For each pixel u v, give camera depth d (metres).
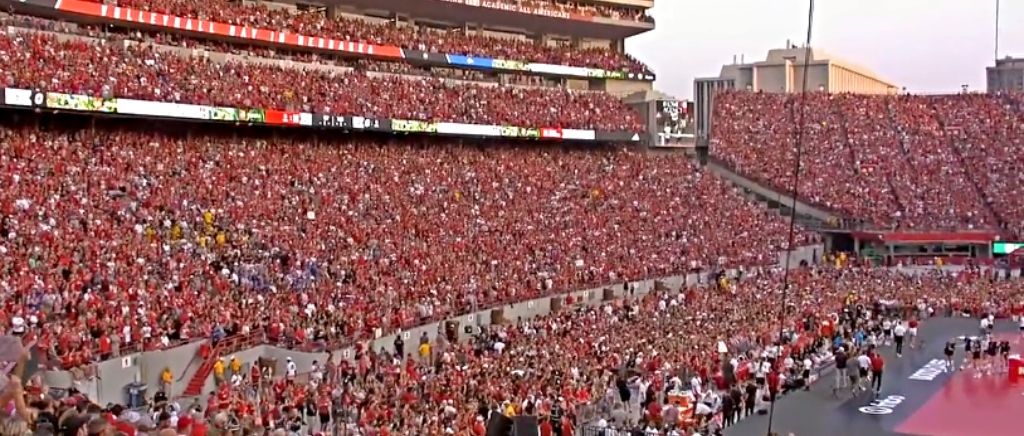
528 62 78.12
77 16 52.69
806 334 44.66
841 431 33.94
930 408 37.25
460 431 27.73
